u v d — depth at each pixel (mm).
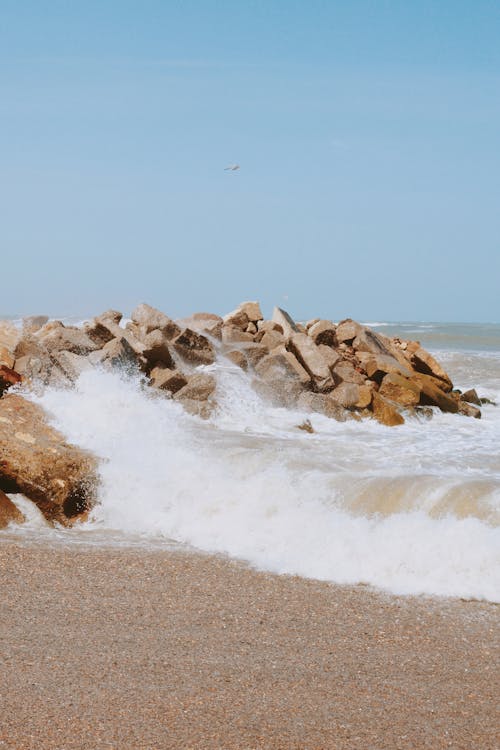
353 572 8008
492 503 8438
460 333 44625
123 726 4840
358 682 5574
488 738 4816
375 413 15938
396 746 4699
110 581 7738
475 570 7789
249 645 6227
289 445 12523
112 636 6344
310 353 16859
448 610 7070
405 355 19344
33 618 6715
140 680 5504
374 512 8891
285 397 15852
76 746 4598
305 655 6055
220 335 18047
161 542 9258
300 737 4777
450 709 5180
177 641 6277
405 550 8125
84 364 14219
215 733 4789
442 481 9094
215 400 15164
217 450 11406
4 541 8961
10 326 14898
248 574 8016
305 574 8016
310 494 9453
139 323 17969
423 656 6066
